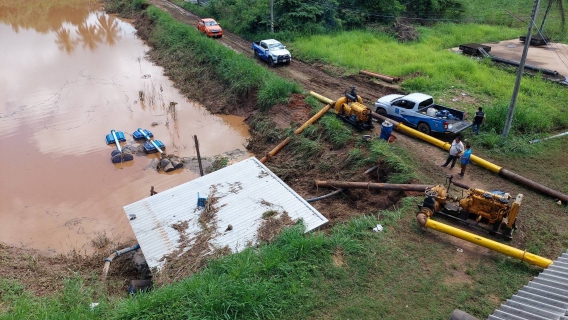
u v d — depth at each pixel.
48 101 28.12
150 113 26.78
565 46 34.25
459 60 28.69
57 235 16.30
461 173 15.99
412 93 22.34
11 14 51.56
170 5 51.44
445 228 12.38
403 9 39.84
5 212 17.53
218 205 13.68
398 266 11.61
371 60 29.69
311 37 35.25
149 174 20.39
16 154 21.91
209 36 37.94
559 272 9.81
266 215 13.23
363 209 15.60
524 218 13.62
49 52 38.06
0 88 30.00
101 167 20.88
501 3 46.06
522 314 8.25
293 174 19.00
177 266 11.60
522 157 17.59
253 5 42.06
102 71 33.56
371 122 19.64
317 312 10.27
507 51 32.81
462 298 10.54
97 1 58.19
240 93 26.81
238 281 10.58
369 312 10.23
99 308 10.52
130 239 16.09
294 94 24.45
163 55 35.84
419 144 18.73
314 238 12.00
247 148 22.56
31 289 12.53
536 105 22.00
